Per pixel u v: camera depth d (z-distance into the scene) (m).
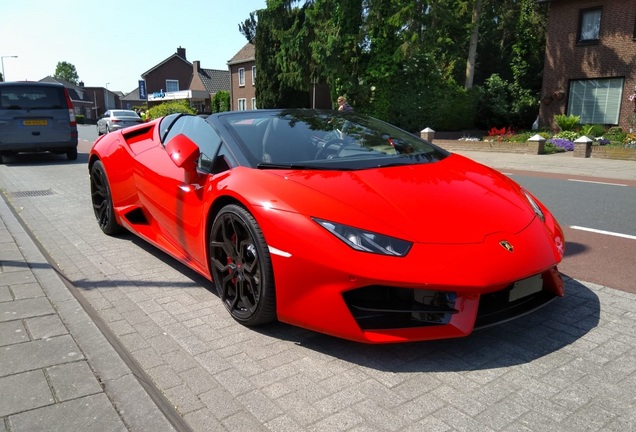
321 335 2.79
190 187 3.42
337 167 3.01
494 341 2.68
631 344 2.63
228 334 2.83
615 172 10.73
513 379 2.31
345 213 2.52
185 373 2.41
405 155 3.38
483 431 1.94
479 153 16.33
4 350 2.40
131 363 2.44
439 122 24.09
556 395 2.18
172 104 34.94
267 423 2.01
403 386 2.27
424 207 2.62
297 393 2.22
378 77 22.81
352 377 2.35
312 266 2.44
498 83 26.05
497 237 2.53
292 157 3.16
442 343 2.67
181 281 3.70
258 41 33.94
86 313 2.84
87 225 5.49
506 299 2.55
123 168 4.47
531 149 15.55
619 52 19.88
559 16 21.50
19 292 3.15
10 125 11.46
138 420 1.88
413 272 2.29
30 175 9.68
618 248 4.50
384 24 22.44
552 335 2.74
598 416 2.03
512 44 31.20
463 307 2.39
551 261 2.58
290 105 34.66
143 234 4.25
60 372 2.21
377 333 2.39
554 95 21.88
